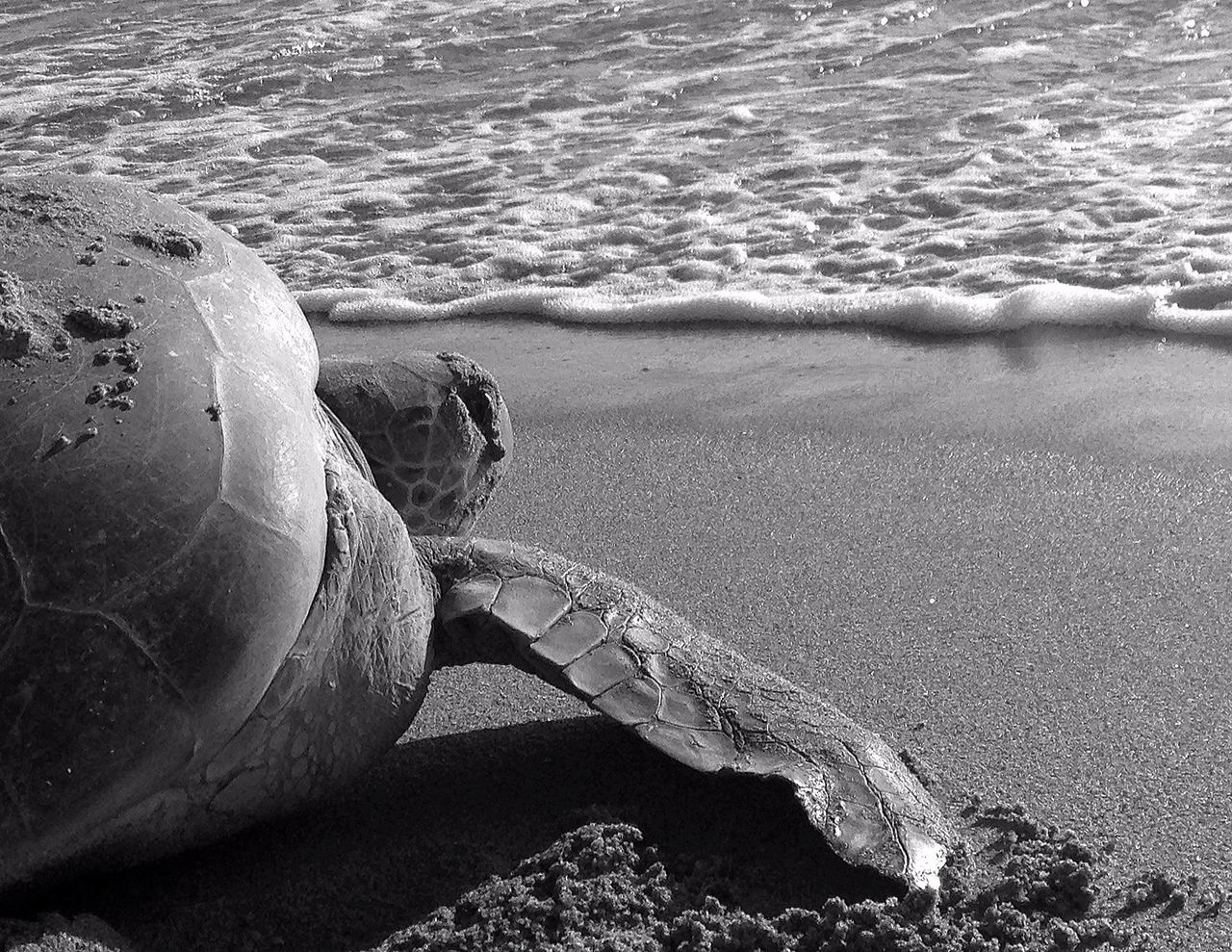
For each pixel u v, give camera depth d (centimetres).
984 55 359
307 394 174
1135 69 336
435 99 383
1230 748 178
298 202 321
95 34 485
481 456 197
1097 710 183
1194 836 170
